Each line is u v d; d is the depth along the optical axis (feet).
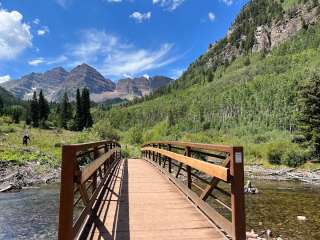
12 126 206.18
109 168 39.45
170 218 19.79
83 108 292.61
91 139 149.48
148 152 74.33
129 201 24.86
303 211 48.49
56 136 165.07
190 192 24.82
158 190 29.99
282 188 75.92
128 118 556.51
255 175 108.17
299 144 137.90
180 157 28.17
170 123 386.11
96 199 22.95
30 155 94.12
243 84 419.54
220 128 318.65
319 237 35.14
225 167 15.28
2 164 79.71
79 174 12.39
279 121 244.01
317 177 100.48
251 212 47.93
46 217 42.63
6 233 36.11
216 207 47.19
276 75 402.11
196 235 16.49
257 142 204.74
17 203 50.72
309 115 133.49
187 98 552.82
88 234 15.99
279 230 37.96
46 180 72.84
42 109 286.46
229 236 15.89
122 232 16.97
